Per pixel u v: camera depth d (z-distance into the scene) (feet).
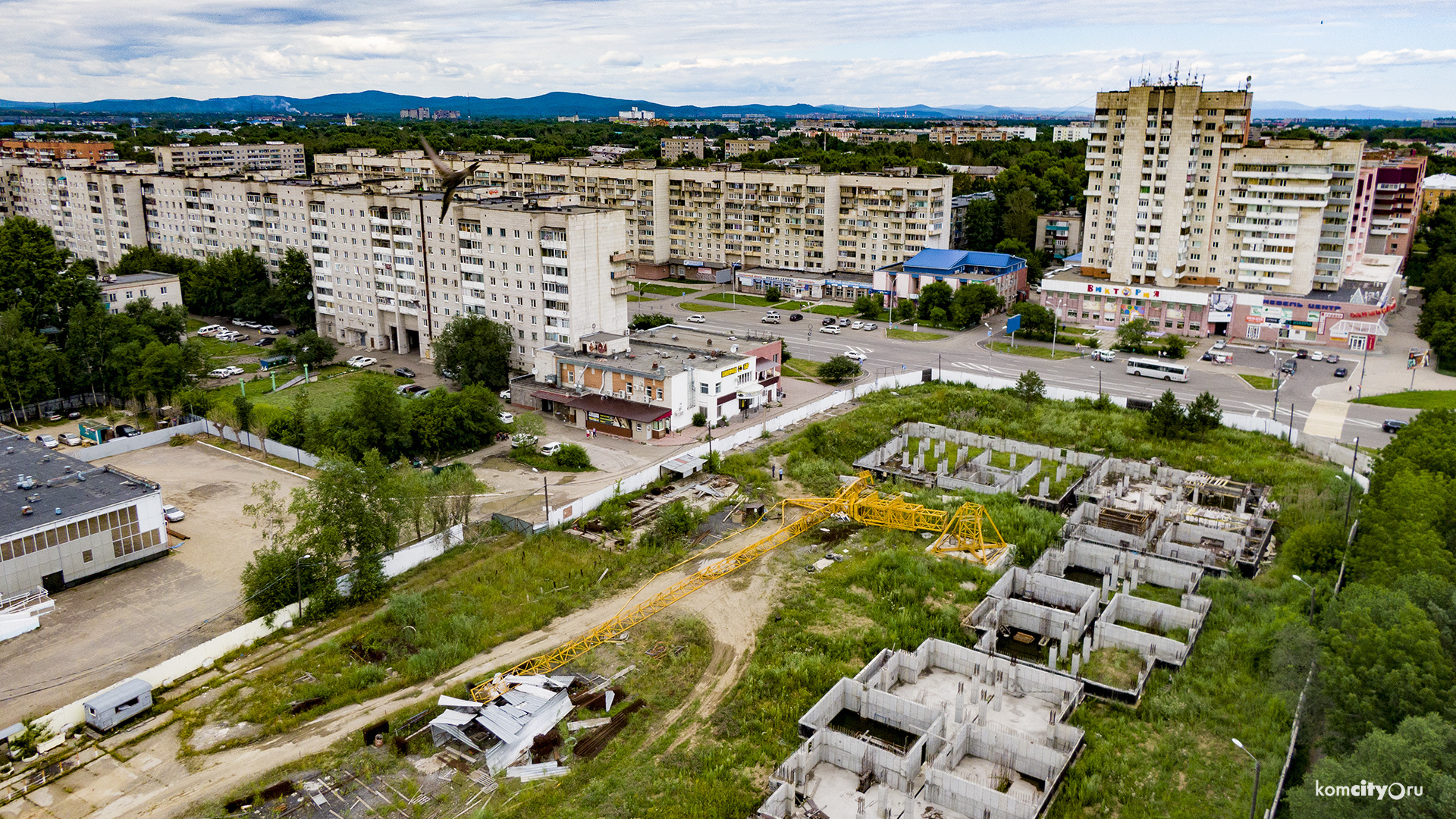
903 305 615.98
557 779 185.26
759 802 178.91
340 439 346.13
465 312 484.74
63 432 396.98
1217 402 417.90
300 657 229.45
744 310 636.48
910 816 172.86
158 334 482.69
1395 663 174.81
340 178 628.69
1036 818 169.17
